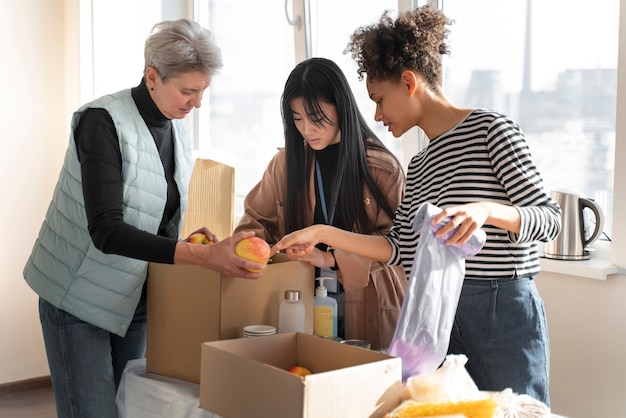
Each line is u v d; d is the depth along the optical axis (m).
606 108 2.44
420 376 1.42
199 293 1.78
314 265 1.98
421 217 1.52
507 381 1.64
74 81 3.87
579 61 2.48
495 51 2.70
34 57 3.86
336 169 2.08
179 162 2.12
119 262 1.98
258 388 1.37
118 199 1.89
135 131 1.96
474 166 1.65
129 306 2.03
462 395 1.37
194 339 1.79
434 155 1.73
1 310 3.88
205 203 2.83
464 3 2.77
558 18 2.52
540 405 1.39
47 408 3.75
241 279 1.78
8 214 3.85
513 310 1.64
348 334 2.05
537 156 2.64
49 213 2.09
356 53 1.81
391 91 1.73
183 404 1.71
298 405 1.29
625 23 2.24
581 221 2.43
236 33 3.87
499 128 1.62
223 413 1.46
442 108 1.73
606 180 2.47
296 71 2.06
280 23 3.60
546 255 2.50
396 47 1.70
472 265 1.66
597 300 2.35
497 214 1.49
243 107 3.88
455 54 2.82
